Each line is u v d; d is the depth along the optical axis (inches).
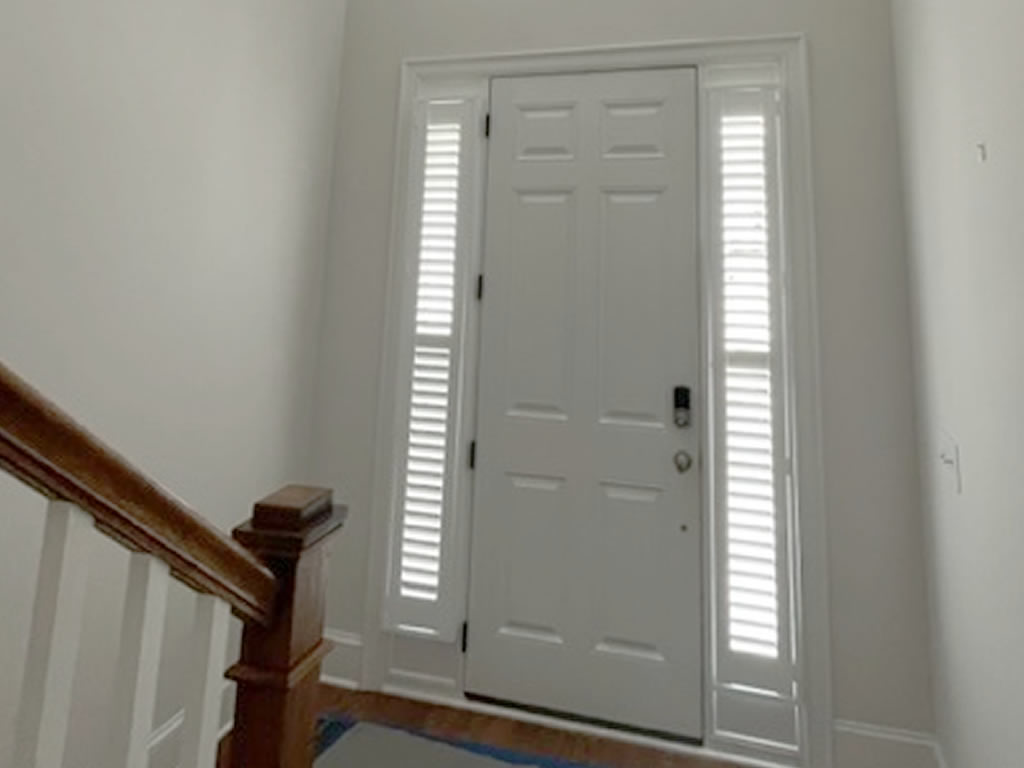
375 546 103.4
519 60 103.8
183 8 75.9
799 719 86.4
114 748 29.8
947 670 74.8
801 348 90.5
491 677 98.1
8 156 55.7
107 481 27.9
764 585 89.0
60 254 60.9
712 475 92.4
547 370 99.7
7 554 56.8
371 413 105.9
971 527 63.4
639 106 99.3
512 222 102.7
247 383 90.4
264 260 93.4
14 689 57.2
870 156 90.3
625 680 93.1
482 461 101.1
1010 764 53.9
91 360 64.7
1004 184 51.0
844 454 88.3
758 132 94.7
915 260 82.5
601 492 96.3
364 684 101.9
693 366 94.3
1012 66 48.4
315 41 104.6
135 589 30.4
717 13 97.0
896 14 88.0
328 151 109.0
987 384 57.3
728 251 94.3
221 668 34.8
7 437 24.5
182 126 76.3
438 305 104.4
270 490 96.1
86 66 63.0
